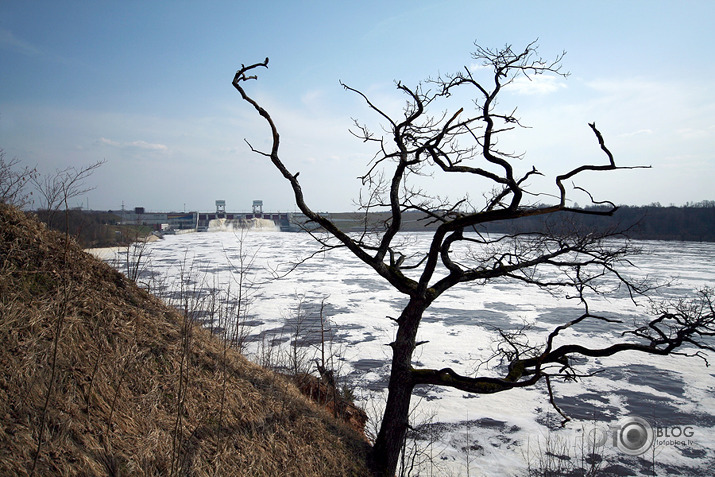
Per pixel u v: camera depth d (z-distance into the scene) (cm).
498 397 1647
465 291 3809
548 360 603
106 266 695
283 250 7725
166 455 474
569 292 3609
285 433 632
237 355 798
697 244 7456
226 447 543
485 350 2122
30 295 523
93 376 477
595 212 513
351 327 2467
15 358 440
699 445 1306
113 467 420
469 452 1239
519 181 531
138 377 545
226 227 16525
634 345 562
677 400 1636
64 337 500
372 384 1627
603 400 1633
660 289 3525
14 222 599
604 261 620
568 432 1381
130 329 605
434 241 605
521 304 3284
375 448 688
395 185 611
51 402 432
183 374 599
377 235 733
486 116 521
